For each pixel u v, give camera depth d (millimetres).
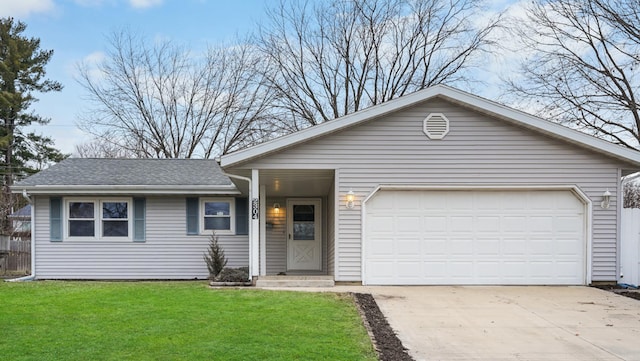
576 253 10203
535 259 10188
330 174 10758
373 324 6586
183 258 13492
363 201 10055
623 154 9828
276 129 25734
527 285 10117
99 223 13305
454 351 5473
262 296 8461
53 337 5598
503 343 5820
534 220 10234
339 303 7855
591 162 10133
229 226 13703
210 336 5676
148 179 13570
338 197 10055
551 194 10250
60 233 13141
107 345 5285
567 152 10133
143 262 13375
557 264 10195
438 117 10117
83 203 13320
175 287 9734
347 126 9930
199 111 27078
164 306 7469
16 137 31797
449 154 10102
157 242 13445
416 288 9695
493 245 10203
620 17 17234
